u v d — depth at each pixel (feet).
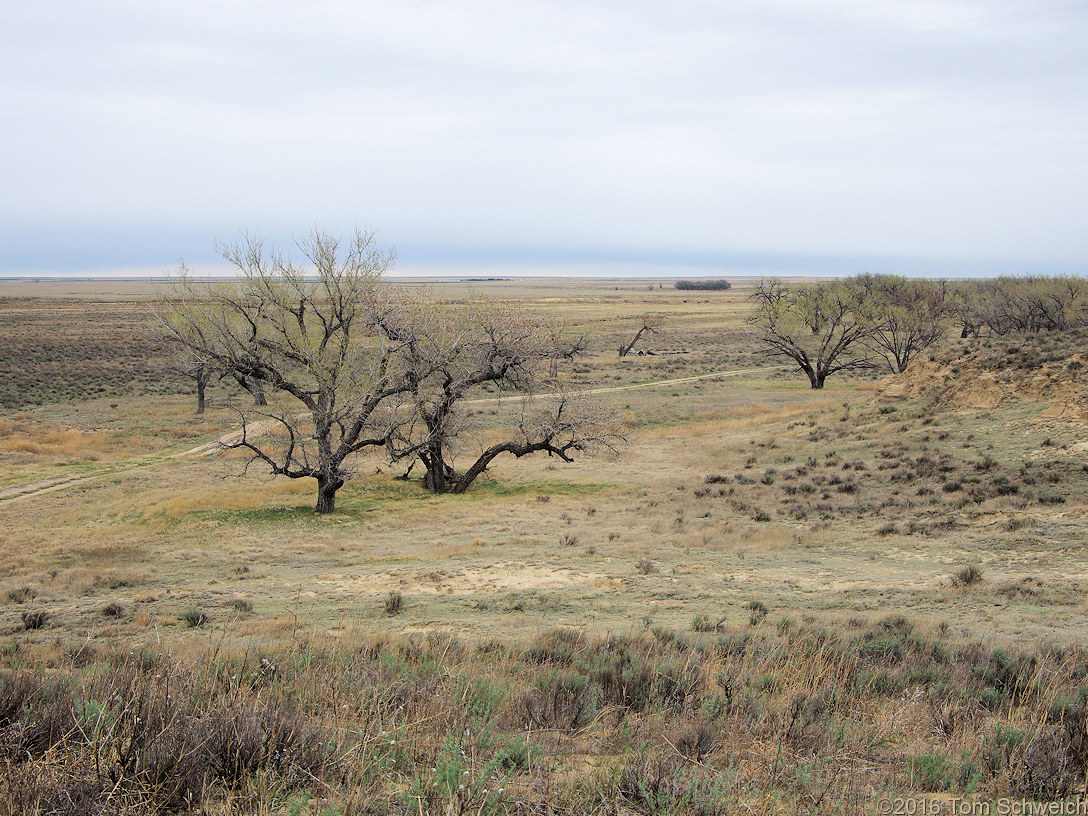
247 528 88.89
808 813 14.84
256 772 15.06
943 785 17.43
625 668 27.73
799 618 43.14
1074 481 78.74
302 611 50.06
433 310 115.65
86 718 16.61
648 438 154.30
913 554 61.62
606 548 70.08
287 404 194.70
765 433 142.92
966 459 94.22
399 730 17.65
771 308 239.30
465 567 63.82
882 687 26.89
